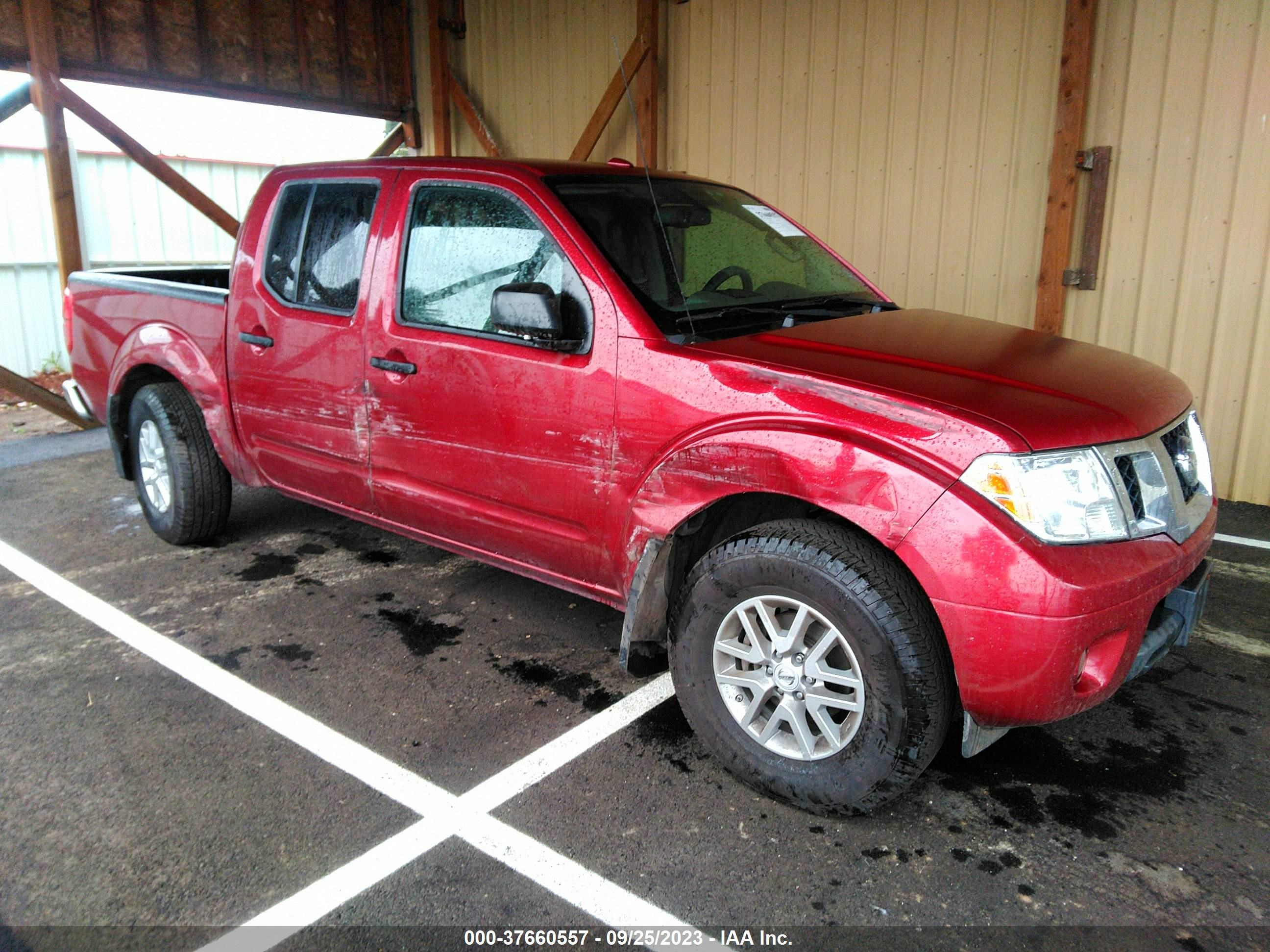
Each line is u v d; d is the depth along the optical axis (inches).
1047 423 88.0
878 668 89.2
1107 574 84.2
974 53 238.1
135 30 301.1
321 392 139.1
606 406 107.1
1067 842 94.7
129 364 171.6
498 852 92.4
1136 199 220.4
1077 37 215.2
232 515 196.7
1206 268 213.5
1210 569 103.7
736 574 97.2
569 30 326.3
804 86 271.7
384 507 137.5
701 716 103.8
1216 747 112.7
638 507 105.9
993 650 84.1
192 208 453.4
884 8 251.1
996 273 245.8
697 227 129.0
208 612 148.5
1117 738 114.4
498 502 121.3
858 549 90.4
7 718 115.6
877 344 108.7
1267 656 136.3
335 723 116.0
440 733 114.1
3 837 93.2
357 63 367.6
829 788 95.0
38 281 408.5
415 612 149.1
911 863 91.4
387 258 129.2
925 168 252.5
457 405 121.2
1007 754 111.0
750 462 95.3
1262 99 199.6
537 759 108.8
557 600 154.6
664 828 96.4
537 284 106.1
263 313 146.1
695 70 297.1
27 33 265.3
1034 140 232.7
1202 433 111.9
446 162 128.2
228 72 327.6
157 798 99.9
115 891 86.0
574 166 128.5
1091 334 233.3
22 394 267.0
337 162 142.2
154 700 120.8
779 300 127.2
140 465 177.9
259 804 99.3
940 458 86.7
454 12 362.0
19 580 161.5
